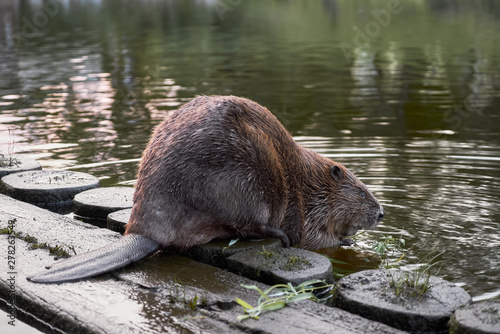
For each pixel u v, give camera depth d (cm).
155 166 204
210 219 206
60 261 193
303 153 237
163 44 820
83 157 324
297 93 491
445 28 978
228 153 204
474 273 207
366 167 309
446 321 168
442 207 262
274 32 966
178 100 462
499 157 324
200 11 1378
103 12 1339
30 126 387
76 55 711
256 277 194
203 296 179
